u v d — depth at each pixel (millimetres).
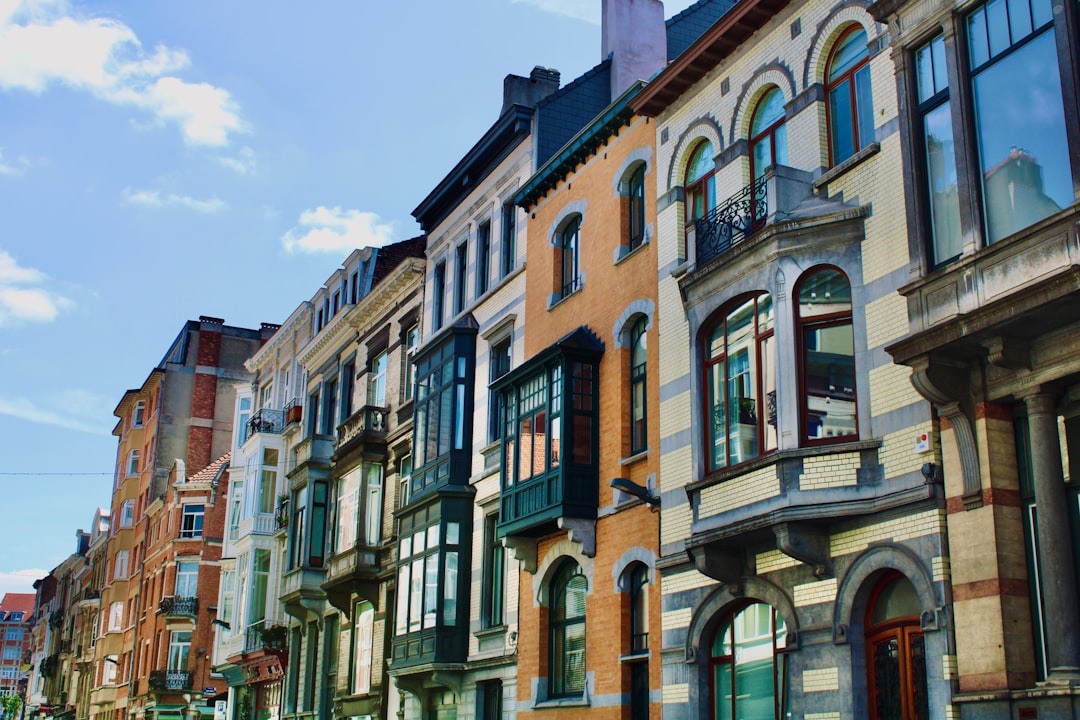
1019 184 12211
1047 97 12055
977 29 13062
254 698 40125
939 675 12523
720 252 16969
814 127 16188
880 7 14367
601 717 19047
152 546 56156
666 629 17406
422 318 29859
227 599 44969
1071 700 10984
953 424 12805
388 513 29703
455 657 23969
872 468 13945
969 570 12367
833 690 13969
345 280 37250
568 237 23531
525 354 23812
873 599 14016
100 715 61031
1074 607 11367
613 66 26359
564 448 20422
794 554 14312
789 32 17109
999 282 12039
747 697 15812
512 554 23125
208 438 59375
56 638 84188
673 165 19531
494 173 26875
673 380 18359
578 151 22781
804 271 15227
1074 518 11758
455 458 25344
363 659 30062
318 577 33250
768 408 15539
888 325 14117
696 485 16203
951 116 13086
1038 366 11977
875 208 14672
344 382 35188
